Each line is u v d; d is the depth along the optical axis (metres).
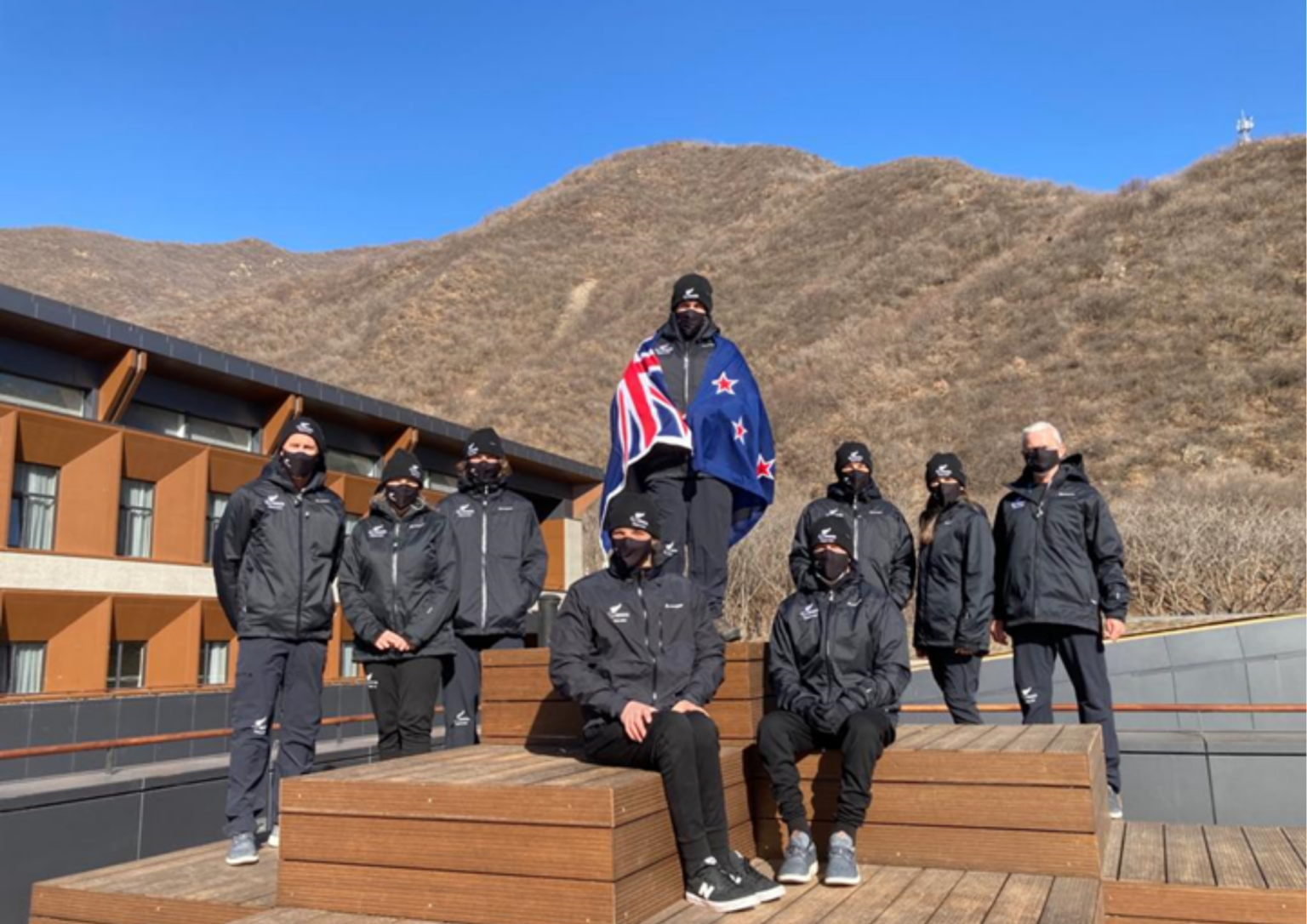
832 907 4.18
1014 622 6.79
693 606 4.94
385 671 6.19
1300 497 22.42
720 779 4.45
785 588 22.50
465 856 4.11
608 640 4.83
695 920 4.04
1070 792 4.57
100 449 14.48
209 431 16.50
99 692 13.60
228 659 16.56
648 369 5.95
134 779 10.28
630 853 4.00
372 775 4.50
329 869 4.34
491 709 6.01
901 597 6.88
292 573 5.73
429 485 20.61
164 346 14.66
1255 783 8.20
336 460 18.59
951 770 4.75
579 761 5.00
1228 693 10.77
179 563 15.50
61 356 14.21
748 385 5.99
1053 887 4.35
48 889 5.03
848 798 4.67
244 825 5.50
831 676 4.97
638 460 5.80
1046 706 6.76
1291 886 4.31
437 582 6.22
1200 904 4.35
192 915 4.69
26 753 9.59
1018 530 6.82
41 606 13.69
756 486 5.83
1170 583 17.44
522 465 22.34
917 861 4.77
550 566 23.75
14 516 13.68
